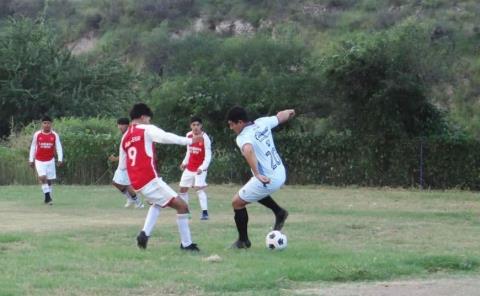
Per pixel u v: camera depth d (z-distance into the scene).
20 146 32.56
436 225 16.41
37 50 47.53
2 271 10.11
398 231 15.16
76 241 13.24
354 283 9.64
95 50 70.38
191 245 12.16
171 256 11.55
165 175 32.41
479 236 14.41
